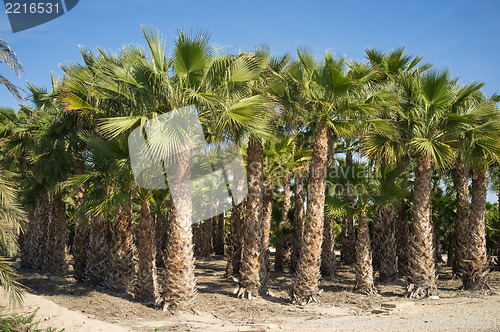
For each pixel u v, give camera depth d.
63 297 10.80
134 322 8.85
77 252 13.47
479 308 10.20
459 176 15.39
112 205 10.89
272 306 10.80
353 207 12.84
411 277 12.32
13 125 15.42
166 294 10.02
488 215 21.55
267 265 13.45
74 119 13.44
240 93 10.66
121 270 11.89
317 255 11.30
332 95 11.12
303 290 11.20
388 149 12.76
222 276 16.64
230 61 9.90
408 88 12.34
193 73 9.58
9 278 7.64
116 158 10.15
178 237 10.00
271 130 10.92
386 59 15.07
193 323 8.95
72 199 22.27
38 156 13.97
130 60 9.73
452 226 19.25
